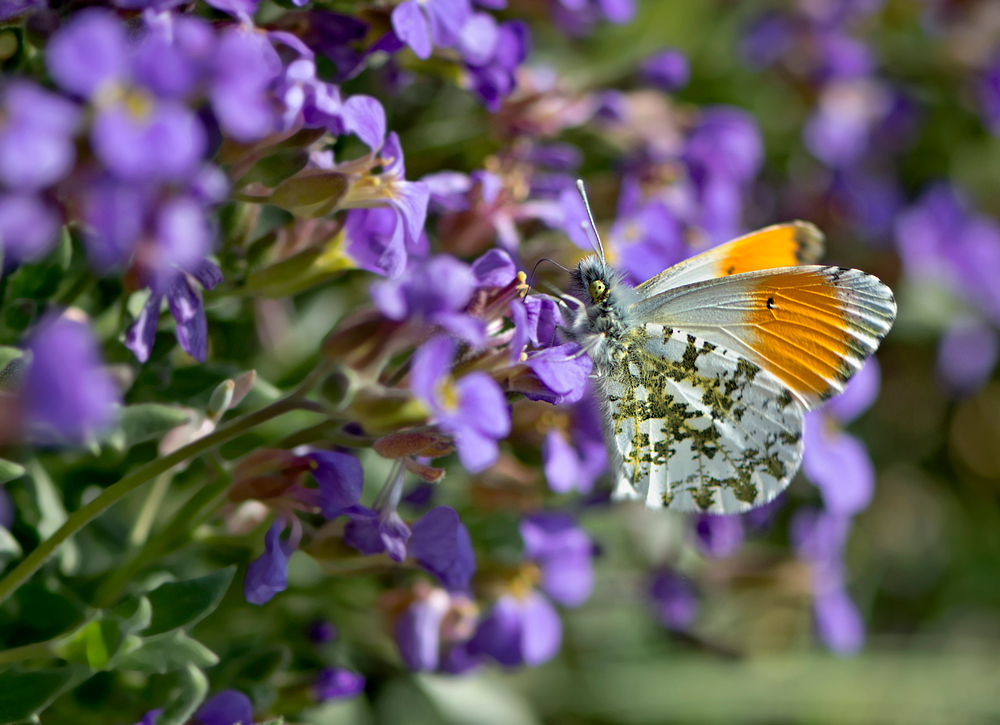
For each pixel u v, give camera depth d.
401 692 0.28
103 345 0.24
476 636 0.26
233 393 0.24
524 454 0.26
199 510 0.24
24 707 0.23
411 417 0.23
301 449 0.24
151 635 0.23
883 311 0.25
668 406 0.26
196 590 0.23
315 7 0.24
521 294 0.24
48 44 0.23
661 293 0.25
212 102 0.21
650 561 0.29
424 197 0.24
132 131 0.21
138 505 0.26
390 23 0.24
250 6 0.23
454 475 0.26
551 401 0.24
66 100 0.21
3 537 0.24
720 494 0.26
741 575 0.29
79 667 0.24
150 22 0.23
